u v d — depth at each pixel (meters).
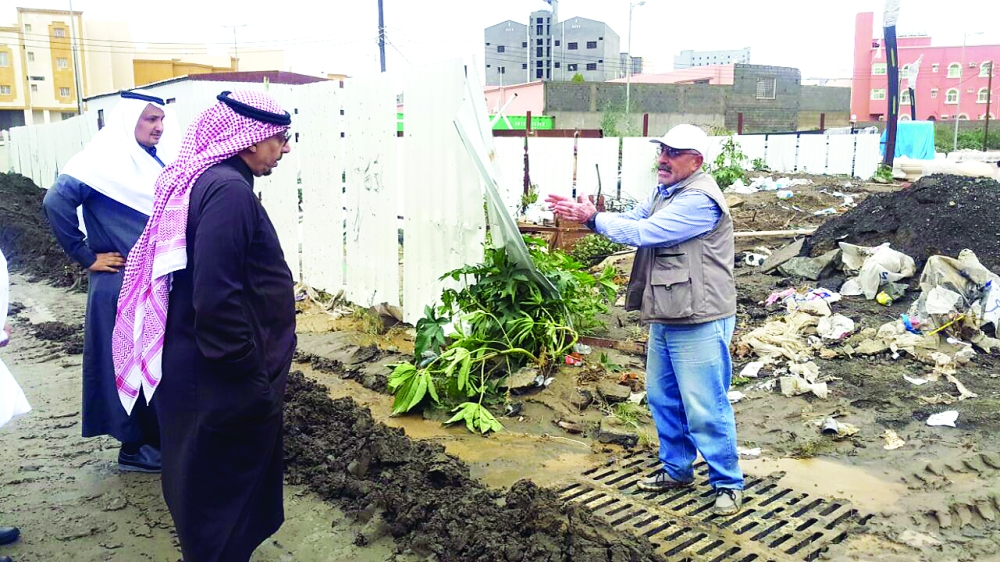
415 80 6.83
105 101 17.47
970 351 5.77
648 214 4.06
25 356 7.23
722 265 3.77
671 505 4.00
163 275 2.98
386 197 7.48
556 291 5.97
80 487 4.51
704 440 3.84
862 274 7.38
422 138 6.86
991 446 4.38
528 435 4.99
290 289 3.21
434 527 3.78
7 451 5.02
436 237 6.89
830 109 44.91
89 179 4.42
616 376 5.74
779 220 12.73
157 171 4.70
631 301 4.08
